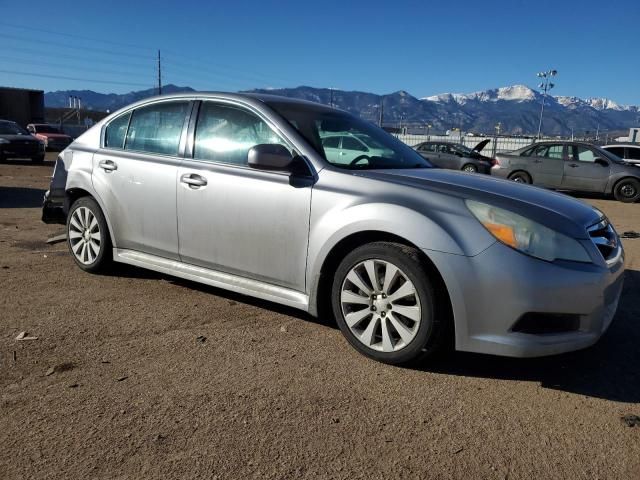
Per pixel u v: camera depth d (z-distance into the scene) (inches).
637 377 128.1
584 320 119.4
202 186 156.8
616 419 108.7
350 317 132.8
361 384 119.4
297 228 139.2
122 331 144.8
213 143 161.0
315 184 137.8
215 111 164.1
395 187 130.3
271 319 156.8
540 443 99.4
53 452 92.1
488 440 99.8
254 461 91.4
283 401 111.0
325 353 134.7
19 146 812.0
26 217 327.3
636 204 557.0
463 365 130.7
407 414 107.8
